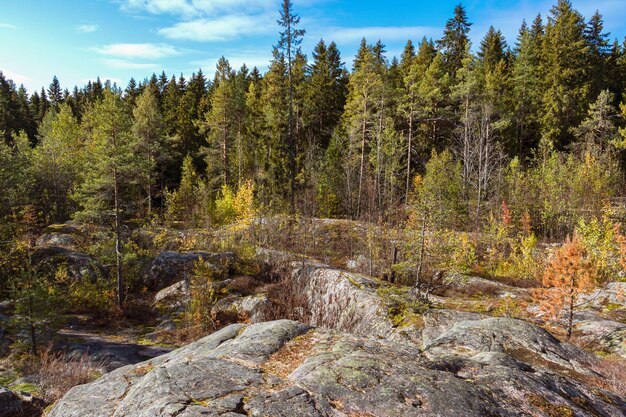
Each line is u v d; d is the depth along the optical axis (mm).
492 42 63719
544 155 41281
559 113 48375
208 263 28344
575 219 32469
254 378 5535
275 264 28156
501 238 29797
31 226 39156
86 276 28438
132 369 7297
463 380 5441
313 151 47781
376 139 45969
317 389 5023
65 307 23500
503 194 37062
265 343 6949
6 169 36031
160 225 40031
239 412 4539
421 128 49969
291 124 39062
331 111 58406
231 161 51594
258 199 40312
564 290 13922
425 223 19688
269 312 22844
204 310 22438
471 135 44219
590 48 55531
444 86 50781
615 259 22250
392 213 32062
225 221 39875
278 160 39281
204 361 6164
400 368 5652
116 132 26641
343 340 7035
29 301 18078
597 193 33281
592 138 41938
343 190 45250
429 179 33312
